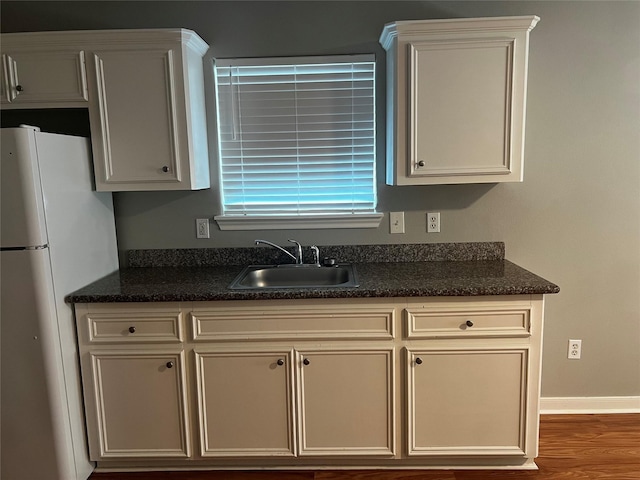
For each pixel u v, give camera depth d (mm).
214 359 2041
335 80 2418
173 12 2373
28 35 2057
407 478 2102
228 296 1968
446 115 2129
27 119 2424
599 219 2461
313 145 2477
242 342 2027
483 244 2498
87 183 2197
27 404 1938
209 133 2453
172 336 2025
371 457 2117
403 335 2004
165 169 2180
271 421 2082
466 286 1968
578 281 2516
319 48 2385
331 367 2037
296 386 2047
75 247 2088
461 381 2031
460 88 2105
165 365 2047
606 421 2510
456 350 2000
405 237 2518
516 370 2016
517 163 2150
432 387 2039
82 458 2100
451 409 2055
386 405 2059
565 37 2328
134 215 2518
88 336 2035
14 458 1979
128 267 2549
